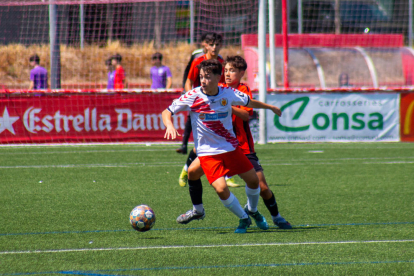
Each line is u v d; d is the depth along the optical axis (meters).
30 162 34.28
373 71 63.69
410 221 18.28
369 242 15.32
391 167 32.34
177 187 25.52
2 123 43.44
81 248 14.66
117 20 66.19
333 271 12.57
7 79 68.38
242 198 23.02
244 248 14.67
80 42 66.00
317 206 21.09
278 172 30.42
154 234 16.42
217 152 16.14
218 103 15.91
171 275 12.26
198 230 17.03
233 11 59.28
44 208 20.55
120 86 51.03
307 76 62.62
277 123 45.41
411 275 12.28
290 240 15.61
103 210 20.19
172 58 75.88
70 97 43.88
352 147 42.53
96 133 44.31
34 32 68.31
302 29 75.00
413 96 46.03
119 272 12.48
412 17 79.19
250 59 61.22
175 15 72.94
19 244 15.09
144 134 44.72
